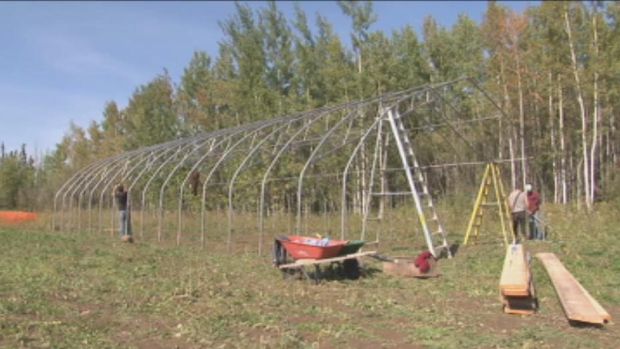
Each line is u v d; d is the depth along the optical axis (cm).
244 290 1040
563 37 2638
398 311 886
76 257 1497
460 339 726
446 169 2431
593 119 2733
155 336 747
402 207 2381
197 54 4441
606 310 904
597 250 1408
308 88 3391
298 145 1756
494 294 1010
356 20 3025
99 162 2634
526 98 2898
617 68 2381
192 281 1128
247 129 1798
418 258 1188
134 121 4647
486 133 2523
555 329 779
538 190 3203
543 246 1545
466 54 3316
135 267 1326
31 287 1048
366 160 2239
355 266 1189
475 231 1705
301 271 1185
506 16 2841
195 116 4212
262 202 1530
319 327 786
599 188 2775
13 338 707
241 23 3522
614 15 2553
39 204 4078
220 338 738
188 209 2812
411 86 3089
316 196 2669
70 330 759
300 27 3462
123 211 2080
